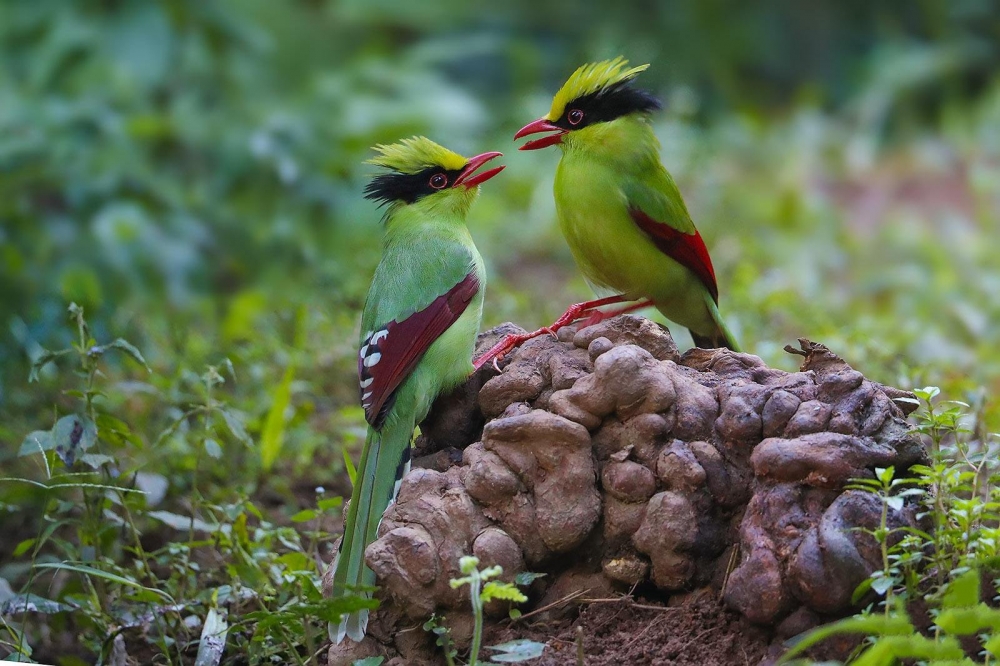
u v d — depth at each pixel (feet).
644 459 25.48
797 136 87.56
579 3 102.73
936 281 59.36
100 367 45.70
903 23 103.50
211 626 28.37
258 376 43.83
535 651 23.47
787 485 23.99
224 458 39.40
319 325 50.26
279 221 64.13
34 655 32.19
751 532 23.93
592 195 34.99
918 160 86.28
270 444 37.37
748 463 25.13
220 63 80.94
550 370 27.66
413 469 27.25
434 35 102.22
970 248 65.92
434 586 24.98
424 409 28.35
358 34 100.07
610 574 25.41
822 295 58.39
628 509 25.32
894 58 98.27
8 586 31.37
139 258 59.47
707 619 24.47
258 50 85.40
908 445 24.57
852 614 23.25
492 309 52.75
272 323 51.44
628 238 35.14
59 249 59.36
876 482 23.02
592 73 35.55
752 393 25.41
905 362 43.83
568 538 25.23
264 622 23.99
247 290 57.88
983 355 49.80
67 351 31.63
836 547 22.86
